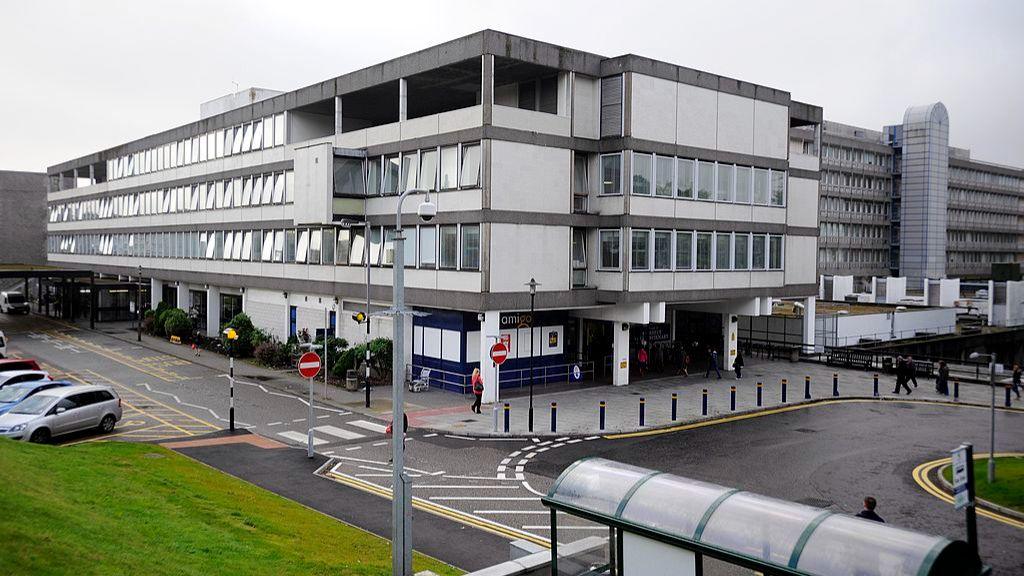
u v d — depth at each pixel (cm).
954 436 2666
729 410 3067
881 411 3131
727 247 3938
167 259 6088
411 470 2175
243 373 3922
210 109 5834
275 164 4675
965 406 3266
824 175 9981
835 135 10138
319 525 1586
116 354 4591
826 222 10025
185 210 5819
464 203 3291
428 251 3512
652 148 3538
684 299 3719
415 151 3588
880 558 855
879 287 7638
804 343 4778
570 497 1147
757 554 931
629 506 1076
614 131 3494
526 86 3762
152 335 5534
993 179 12375
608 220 3512
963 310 6944
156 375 3844
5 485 1266
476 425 2761
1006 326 6575
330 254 4231
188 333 5200
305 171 4009
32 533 1042
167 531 1280
